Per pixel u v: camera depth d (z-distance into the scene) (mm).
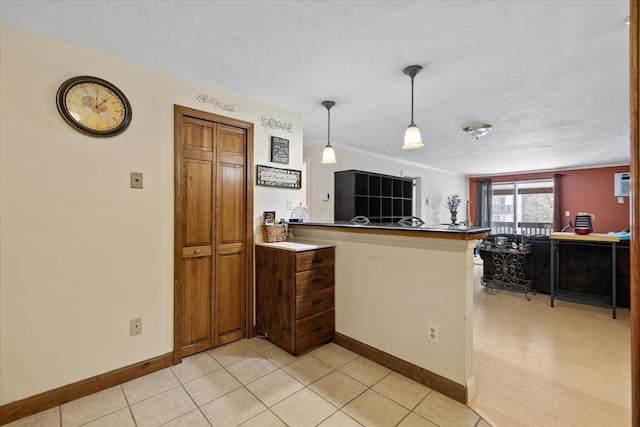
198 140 2441
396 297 2176
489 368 2248
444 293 1924
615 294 3314
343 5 1552
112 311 2020
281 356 2385
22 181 1726
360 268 2422
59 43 1833
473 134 3787
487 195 8711
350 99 2818
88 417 1705
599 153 5469
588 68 2215
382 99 2822
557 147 4969
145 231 2154
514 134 4125
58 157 1829
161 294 2227
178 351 2285
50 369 1804
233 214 2652
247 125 2738
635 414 802
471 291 1865
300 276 2373
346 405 1803
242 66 2182
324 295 2545
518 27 1727
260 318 2729
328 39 1855
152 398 1868
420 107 3043
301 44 1910
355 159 5242
